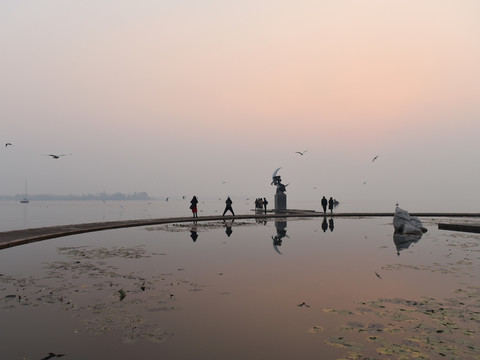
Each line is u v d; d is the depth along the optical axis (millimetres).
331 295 6582
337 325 5051
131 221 22766
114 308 5809
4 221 37656
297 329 4906
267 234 16953
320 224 23094
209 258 10477
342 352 4180
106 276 8125
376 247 12695
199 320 5266
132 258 10461
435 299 6297
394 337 4613
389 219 28188
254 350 4242
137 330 4871
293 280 7758
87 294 6633
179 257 10641
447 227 19703
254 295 6586
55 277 8023
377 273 8445
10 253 11406
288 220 26969
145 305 5977
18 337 4613
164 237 15789
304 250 11977
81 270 8789
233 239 15062
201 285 7316
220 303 6102
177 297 6457
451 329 4879
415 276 8133
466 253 11391
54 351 4199
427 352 4168
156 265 9422
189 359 4000
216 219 26719
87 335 4691
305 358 4027
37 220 39719
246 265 9438
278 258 10477
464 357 4035
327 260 10148
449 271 8656
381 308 5805
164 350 4234
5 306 5902
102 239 15125
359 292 6785
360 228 20156
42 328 4934
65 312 5609
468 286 7215
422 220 28250
